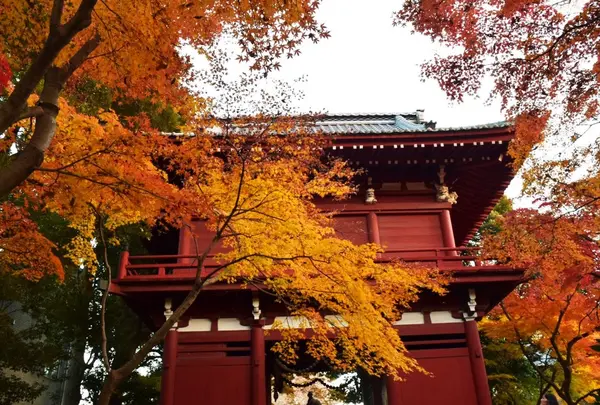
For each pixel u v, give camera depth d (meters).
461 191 18.83
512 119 10.62
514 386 23.03
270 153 10.23
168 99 9.80
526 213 13.30
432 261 14.61
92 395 24.05
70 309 20.95
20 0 9.83
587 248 13.55
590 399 20.25
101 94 15.88
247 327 14.12
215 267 13.92
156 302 14.12
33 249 11.65
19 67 10.79
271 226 10.61
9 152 11.64
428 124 19.62
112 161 9.09
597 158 11.43
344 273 10.93
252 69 9.28
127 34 9.23
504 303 17.89
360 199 16.81
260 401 12.91
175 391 13.12
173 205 9.14
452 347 14.43
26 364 17.20
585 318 16.31
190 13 8.96
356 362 13.06
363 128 22.81
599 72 9.14
